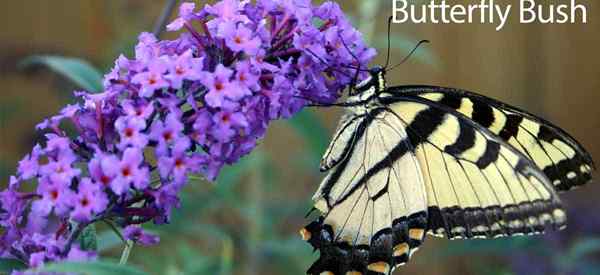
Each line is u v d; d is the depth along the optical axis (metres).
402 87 0.69
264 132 0.65
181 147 0.63
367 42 0.79
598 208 0.96
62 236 0.63
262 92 0.64
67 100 1.01
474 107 0.69
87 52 1.03
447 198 0.69
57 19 1.03
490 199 0.68
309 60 0.65
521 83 1.15
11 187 0.64
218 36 0.64
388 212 0.69
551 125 0.68
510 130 0.69
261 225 0.81
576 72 1.17
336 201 0.70
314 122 0.74
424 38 1.10
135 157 0.62
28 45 1.02
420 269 1.08
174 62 0.63
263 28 0.65
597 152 1.17
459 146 0.68
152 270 0.82
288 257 0.82
